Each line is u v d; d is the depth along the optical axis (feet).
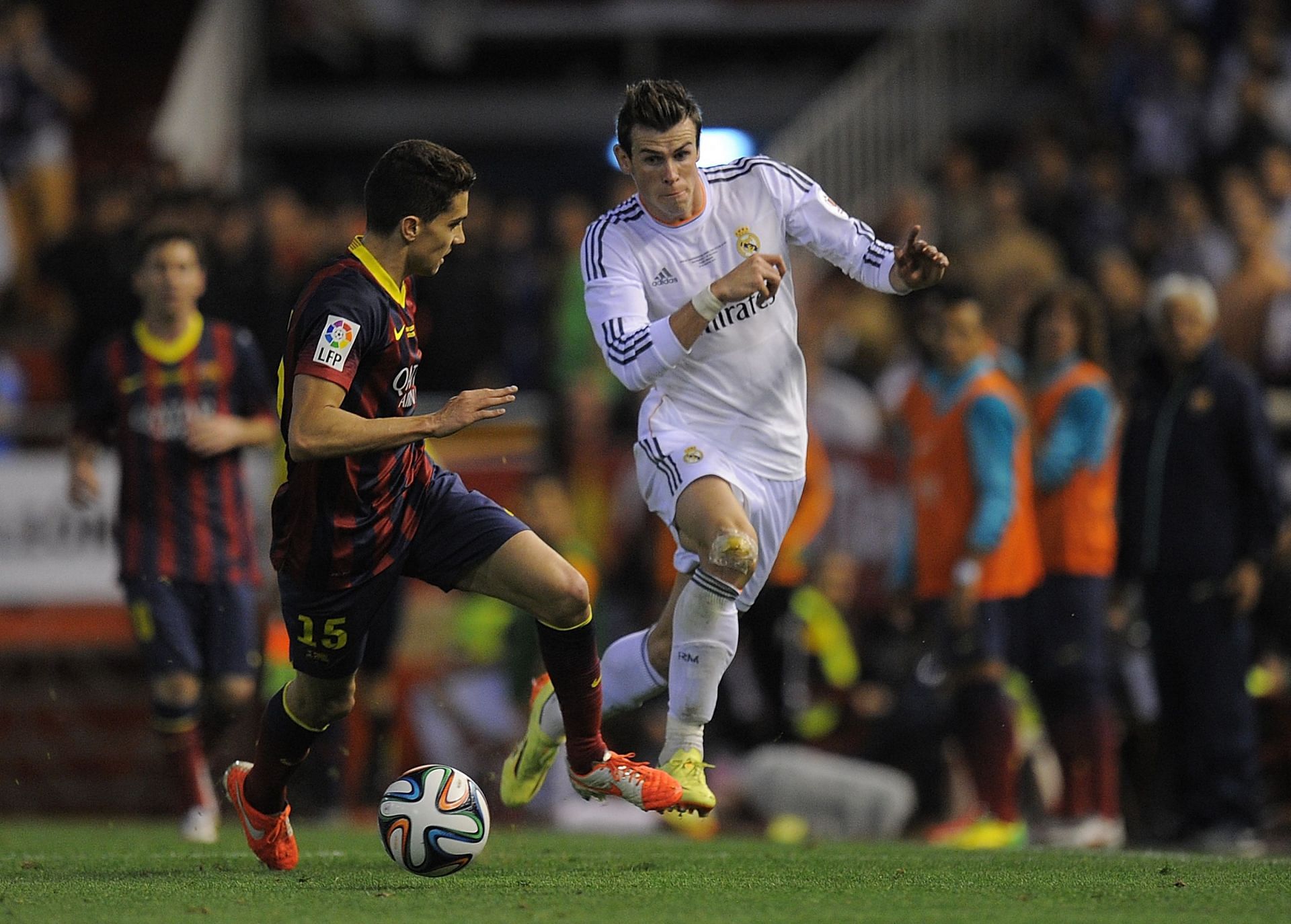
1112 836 90.89
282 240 149.79
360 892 52.47
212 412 86.12
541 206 216.54
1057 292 96.22
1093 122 169.37
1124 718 102.47
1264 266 133.59
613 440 135.74
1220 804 89.40
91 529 123.54
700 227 60.03
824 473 117.80
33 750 124.16
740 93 210.38
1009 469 90.68
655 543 123.13
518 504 126.93
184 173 183.62
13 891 53.52
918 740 110.32
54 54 189.37
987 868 60.90
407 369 53.72
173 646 83.82
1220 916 46.85
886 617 119.14
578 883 54.95
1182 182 146.82
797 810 108.27
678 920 45.37
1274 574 103.45
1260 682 105.40
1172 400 91.45
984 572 90.89
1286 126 160.86
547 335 147.43
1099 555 92.73
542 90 215.92
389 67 226.38
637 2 219.82
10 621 123.95
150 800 123.44
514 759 63.87
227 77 211.41
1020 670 94.02
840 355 145.48
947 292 94.12
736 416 60.54
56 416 133.08
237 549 86.22
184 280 86.07
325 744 103.04
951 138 182.80
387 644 107.86
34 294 170.71
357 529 53.21
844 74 218.59
